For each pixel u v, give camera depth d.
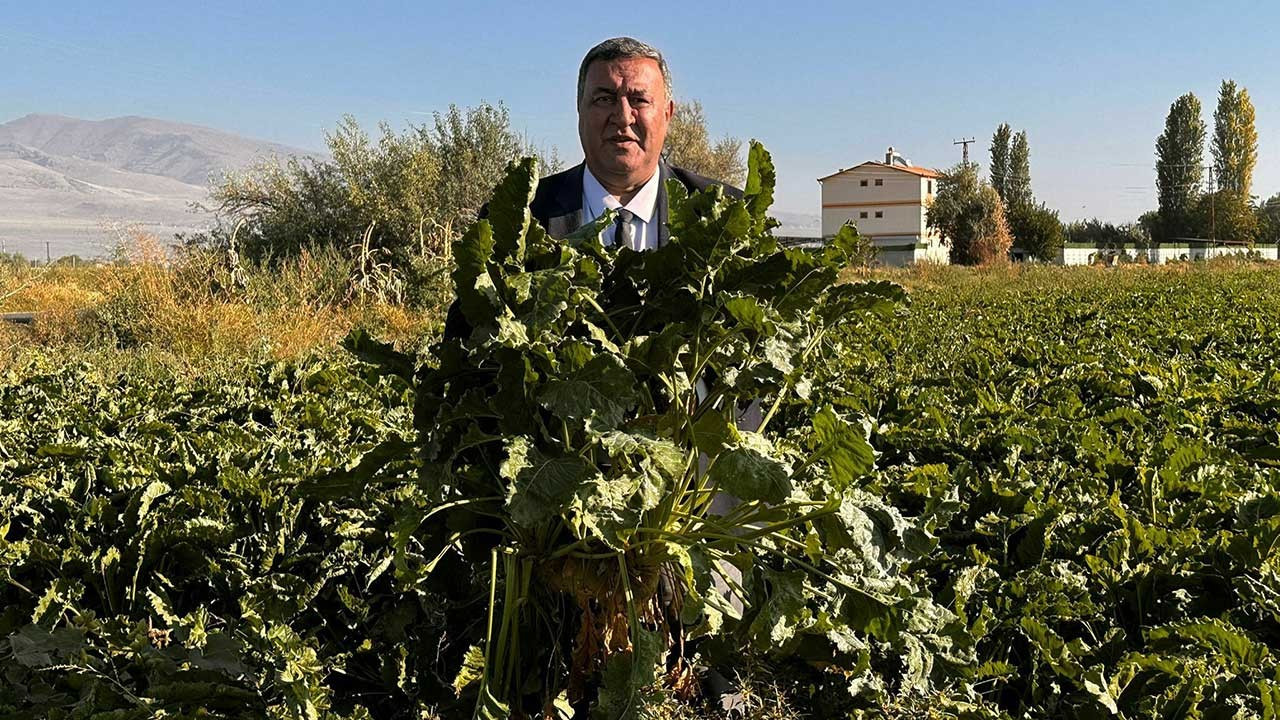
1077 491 4.46
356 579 3.97
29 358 11.45
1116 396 7.57
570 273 2.65
